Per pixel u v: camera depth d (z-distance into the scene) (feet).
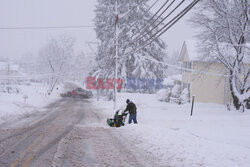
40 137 35.88
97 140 34.17
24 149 28.66
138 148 29.84
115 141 33.60
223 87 107.86
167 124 51.55
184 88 119.55
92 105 119.96
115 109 87.15
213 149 26.21
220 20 73.97
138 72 123.13
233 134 38.91
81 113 78.59
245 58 81.87
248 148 27.30
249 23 70.38
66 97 200.75
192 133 39.52
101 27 151.74
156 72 130.11
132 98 116.67
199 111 77.00
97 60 155.74
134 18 119.96
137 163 24.11
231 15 69.56
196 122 54.03
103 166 23.15
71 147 29.94
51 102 142.10
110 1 134.31
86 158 25.55
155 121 55.98
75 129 43.88
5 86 210.38
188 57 111.04
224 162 22.15
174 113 71.31
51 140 33.83
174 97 115.24
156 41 127.75
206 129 43.96
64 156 26.05
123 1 120.88
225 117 61.16
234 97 79.25
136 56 124.06
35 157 25.45
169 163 23.90
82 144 31.65
